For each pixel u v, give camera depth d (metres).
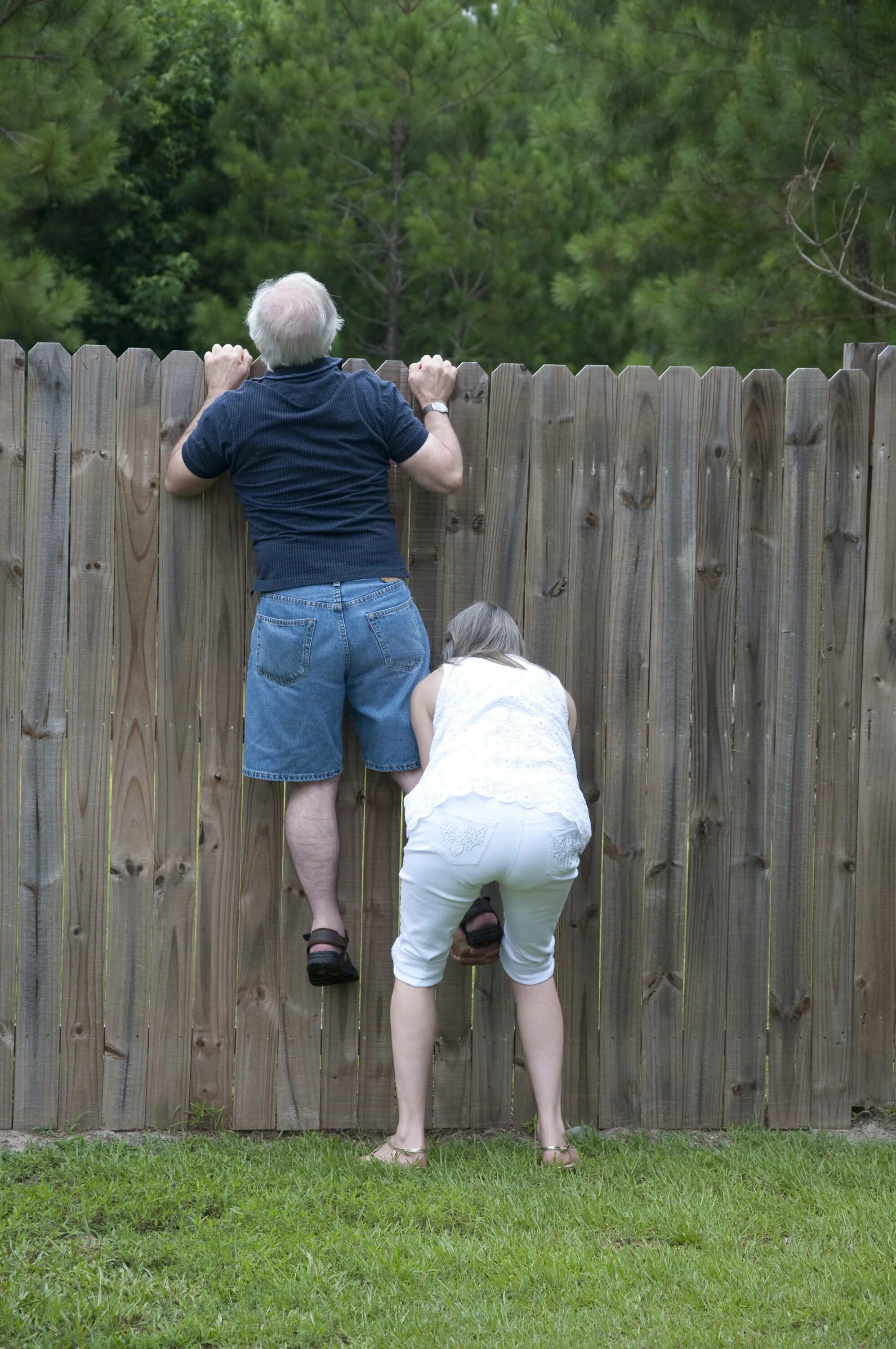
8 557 9.86
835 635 10.70
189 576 10.06
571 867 9.19
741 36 24.06
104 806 10.09
